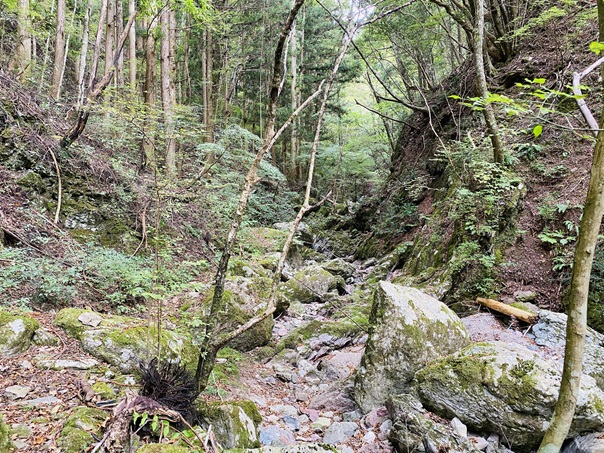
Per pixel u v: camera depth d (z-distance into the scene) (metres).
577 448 2.82
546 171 6.35
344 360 5.23
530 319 4.69
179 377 2.92
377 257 10.60
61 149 7.11
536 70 8.27
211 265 6.96
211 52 15.59
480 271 5.74
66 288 4.47
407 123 12.07
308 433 3.60
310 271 8.34
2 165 6.18
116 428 2.32
